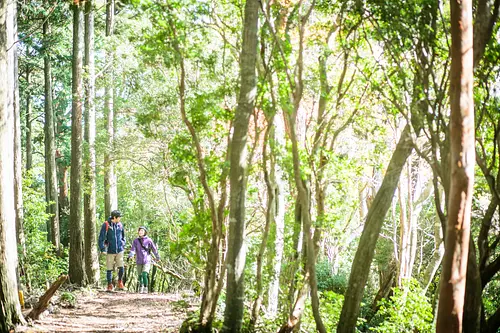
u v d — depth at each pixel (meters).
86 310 12.43
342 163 9.62
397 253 21.84
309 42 9.43
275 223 10.13
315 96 10.57
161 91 12.59
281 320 9.40
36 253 19.34
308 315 11.00
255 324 8.84
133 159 21.52
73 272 17.97
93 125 21.09
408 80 8.59
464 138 5.93
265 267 9.95
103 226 17.09
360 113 11.79
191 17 8.27
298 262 9.40
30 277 15.73
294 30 10.95
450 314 5.97
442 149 7.74
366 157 13.52
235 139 7.63
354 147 14.45
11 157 9.65
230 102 9.89
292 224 10.74
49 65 26.41
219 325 8.69
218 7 9.92
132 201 29.70
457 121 5.95
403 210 19.36
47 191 27.73
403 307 15.70
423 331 15.77
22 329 9.37
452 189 5.97
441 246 19.44
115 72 20.12
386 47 8.07
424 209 26.17
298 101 7.50
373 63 9.95
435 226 19.69
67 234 32.16
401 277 19.16
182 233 8.81
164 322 10.79
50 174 26.75
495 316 8.31
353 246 26.61
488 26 7.62
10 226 9.55
